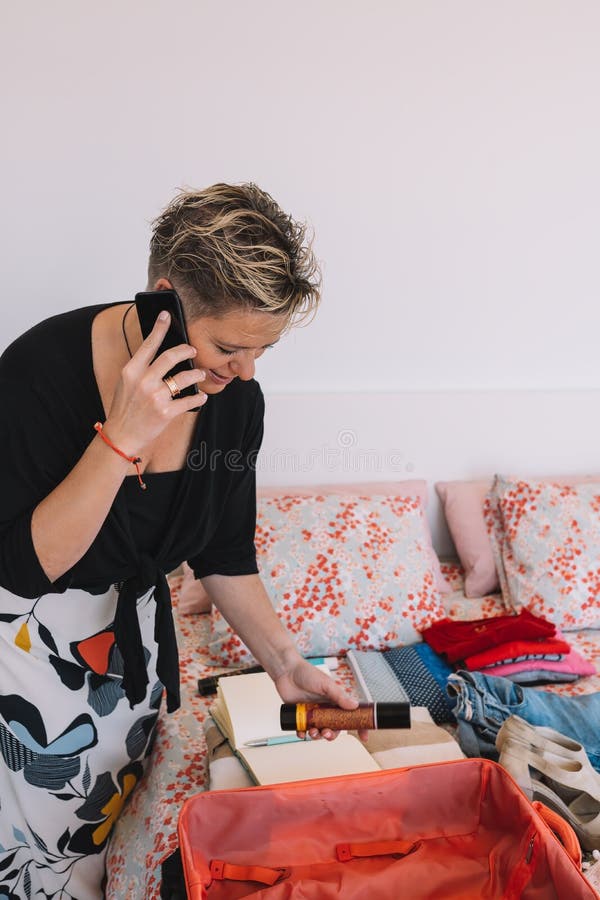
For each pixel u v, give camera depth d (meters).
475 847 1.25
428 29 2.32
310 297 1.08
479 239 2.49
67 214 2.22
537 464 2.62
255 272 0.98
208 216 1.02
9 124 2.14
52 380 1.16
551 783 1.49
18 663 1.36
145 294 1.01
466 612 2.32
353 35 2.28
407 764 1.54
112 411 1.02
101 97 2.18
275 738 1.50
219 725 1.60
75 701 1.41
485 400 2.55
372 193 2.40
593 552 2.27
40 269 2.24
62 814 1.46
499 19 2.34
